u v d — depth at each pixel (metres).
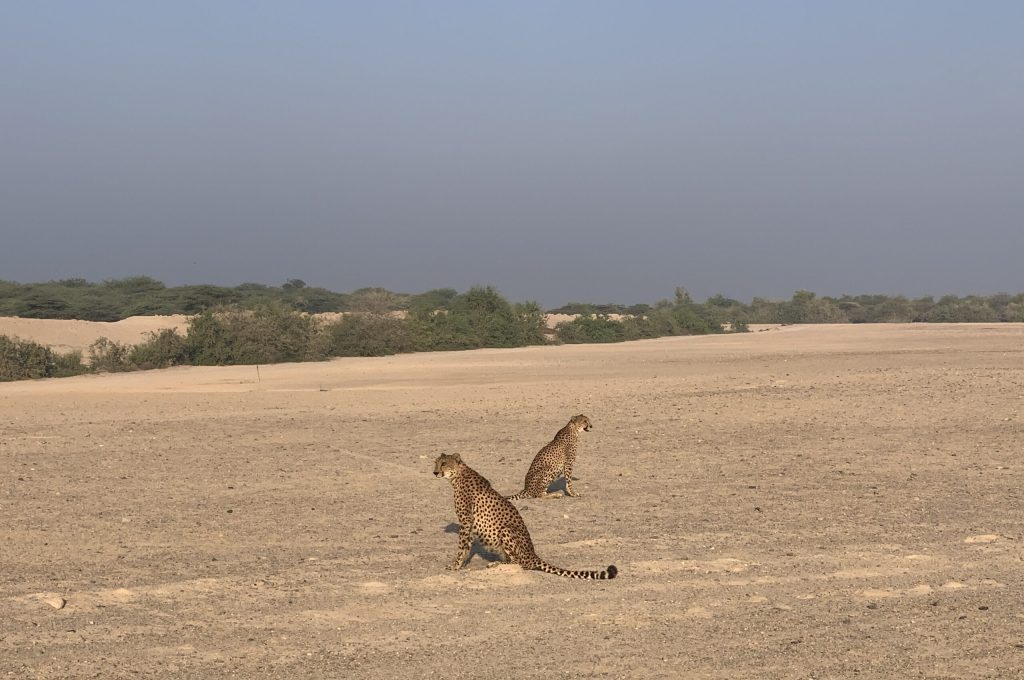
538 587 8.88
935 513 12.38
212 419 23.56
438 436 20.28
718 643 7.32
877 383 29.09
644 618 7.93
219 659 6.94
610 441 19.31
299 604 8.30
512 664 6.86
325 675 6.62
